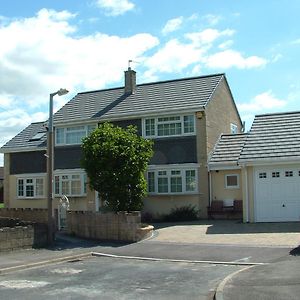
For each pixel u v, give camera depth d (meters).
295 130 23.17
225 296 8.99
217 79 30.52
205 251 15.51
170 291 10.13
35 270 13.32
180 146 28.11
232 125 33.47
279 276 10.50
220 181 27.12
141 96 31.28
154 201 28.41
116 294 9.95
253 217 22.48
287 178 22.20
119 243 18.34
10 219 22.00
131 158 20.28
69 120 31.47
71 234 20.95
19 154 34.56
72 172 31.14
